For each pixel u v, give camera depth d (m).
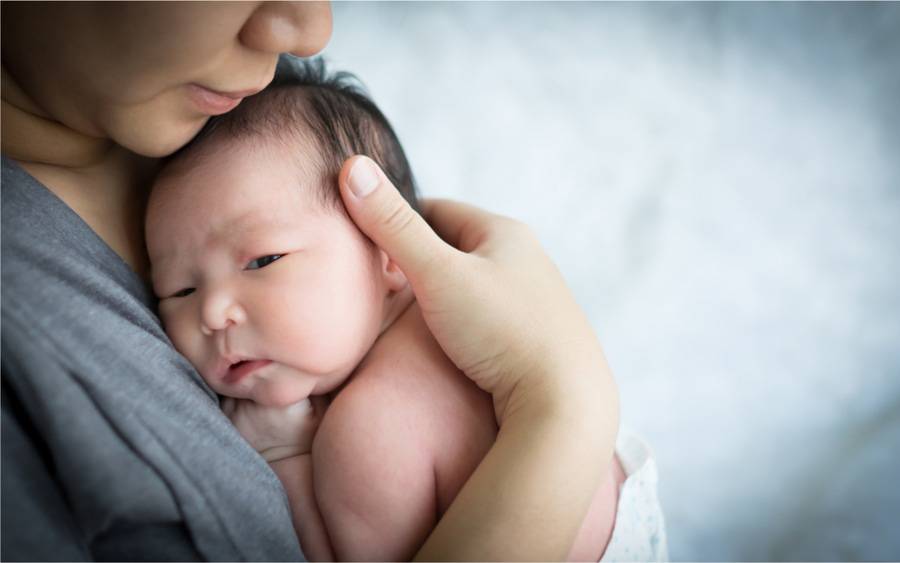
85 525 0.52
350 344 0.77
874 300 1.61
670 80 1.94
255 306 0.73
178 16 0.53
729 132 1.85
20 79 0.60
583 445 0.67
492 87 1.88
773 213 1.73
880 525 1.37
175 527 0.56
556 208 1.69
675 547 1.34
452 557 0.62
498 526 0.62
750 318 1.58
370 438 0.73
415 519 0.72
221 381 0.75
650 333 1.55
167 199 0.77
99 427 0.52
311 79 0.93
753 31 2.06
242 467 0.59
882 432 1.46
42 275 0.54
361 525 0.72
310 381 0.77
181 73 0.57
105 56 0.55
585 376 0.72
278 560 0.59
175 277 0.76
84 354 0.53
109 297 0.60
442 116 1.81
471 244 0.89
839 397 1.50
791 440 1.44
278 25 0.57
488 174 1.72
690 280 1.63
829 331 1.57
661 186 1.75
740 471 1.42
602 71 1.94
